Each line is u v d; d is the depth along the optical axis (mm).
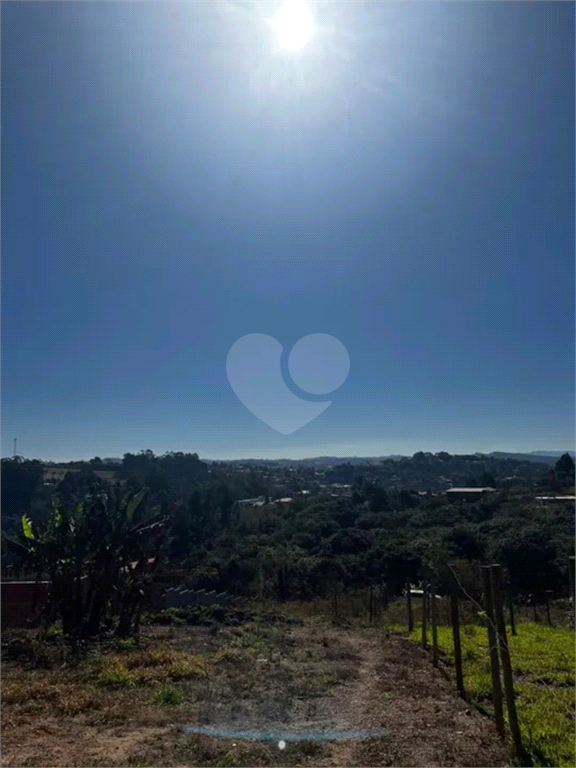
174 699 6695
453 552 21203
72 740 5340
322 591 21781
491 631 5766
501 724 5547
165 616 14602
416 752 5000
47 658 9508
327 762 4809
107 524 12648
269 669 8602
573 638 11977
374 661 9625
